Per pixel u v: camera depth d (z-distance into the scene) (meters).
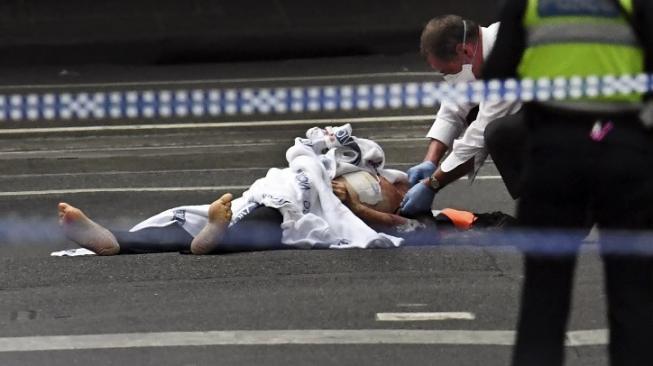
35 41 63.44
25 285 25.42
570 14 17.67
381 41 63.97
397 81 54.22
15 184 37.31
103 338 22.02
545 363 18.02
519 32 17.95
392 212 28.33
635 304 17.61
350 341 21.69
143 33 65.31
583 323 22.41
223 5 70.56
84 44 63.22
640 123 17.75
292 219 27.38
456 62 26.84
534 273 18.17
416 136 43.88
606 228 17.92
